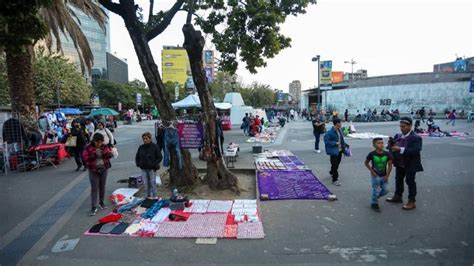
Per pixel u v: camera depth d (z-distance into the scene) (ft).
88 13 47.47
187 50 23.66
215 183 24.16
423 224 17.01
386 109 144.77
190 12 23.57
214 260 13.62
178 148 24.67
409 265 12.92
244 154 42.32
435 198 21.25
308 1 29.99
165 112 24.81
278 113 152.35
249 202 21.20
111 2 23.04
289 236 15.94
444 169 30.04
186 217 18.43
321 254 14.01
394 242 15.02
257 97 238.48
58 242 15.66
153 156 21.76
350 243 15.03
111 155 20.86
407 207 19.38
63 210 20.70
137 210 19.79
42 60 117.29
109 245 15.23
